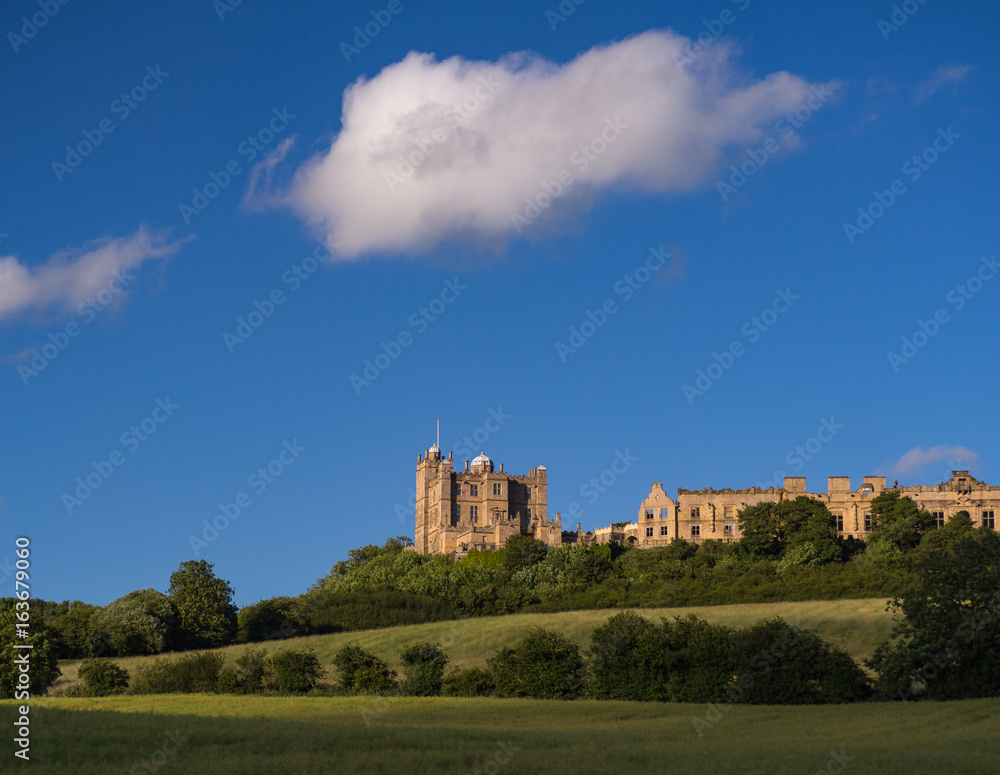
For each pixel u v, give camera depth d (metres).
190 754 55.00
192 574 152.00
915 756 56.25
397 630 143.00
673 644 93.56
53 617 162.50
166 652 139.50
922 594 88.19
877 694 87.62
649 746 60.31
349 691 101.44
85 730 60.47
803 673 87.31
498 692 96.88
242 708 84.81
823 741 63.38
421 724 74.94
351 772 50.62
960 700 81.50
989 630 84.69
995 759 55.47
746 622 125.31
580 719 78.19
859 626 117.69
